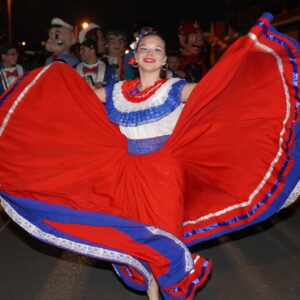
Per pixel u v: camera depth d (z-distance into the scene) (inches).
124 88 146.7
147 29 252.2
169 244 125.3
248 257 177.6
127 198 136.6
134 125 137.4
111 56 330.0
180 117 136.5
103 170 140.9
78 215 127.5
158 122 137.3
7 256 183.5
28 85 148.3
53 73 149.8
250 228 208.7
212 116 137.0
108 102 146.8
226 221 138.9
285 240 193.3
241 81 135.3
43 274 167.5
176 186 133.6
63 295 152.2
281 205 135.6
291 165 133.1
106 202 137.2
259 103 133.2
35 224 130.3
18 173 142.1
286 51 133.0
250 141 134.0
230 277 161.2
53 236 129.0
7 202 134.7
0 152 142.6
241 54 132.5
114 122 142.3
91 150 143.9
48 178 140.9
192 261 129.0
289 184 134.3
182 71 325.1
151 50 141.8
